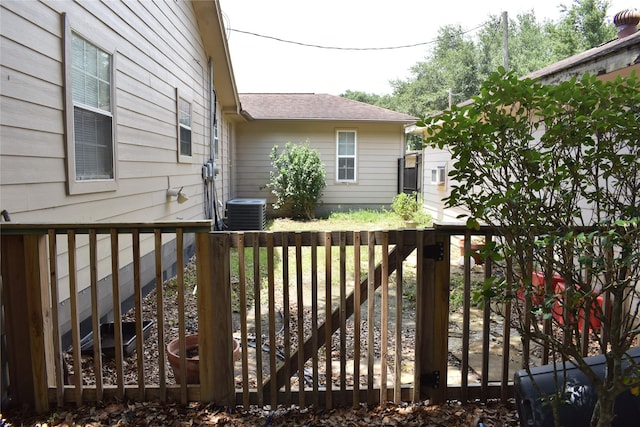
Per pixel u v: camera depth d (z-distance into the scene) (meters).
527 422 2.11
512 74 1.78
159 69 6.11
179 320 2.61
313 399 2.66
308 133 14.49
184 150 7.70
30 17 3.09
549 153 1.84
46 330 2.54
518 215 1.85
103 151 4.36
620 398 2.02
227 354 2.61
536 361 3.49
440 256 2.63
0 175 2.77
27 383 2.54
